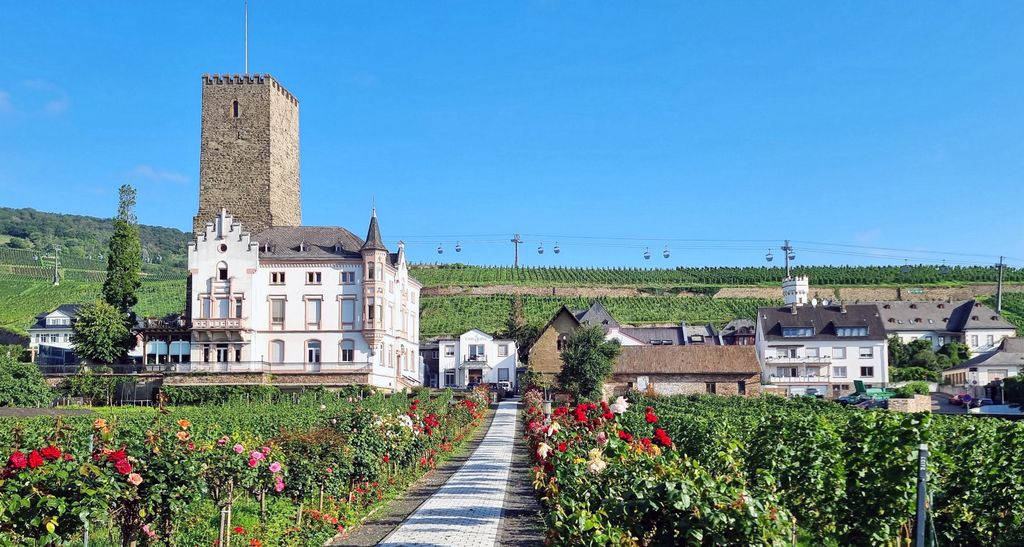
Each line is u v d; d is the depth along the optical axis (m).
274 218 94.81
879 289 173.75
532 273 193.12
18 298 183.75
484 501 30.27
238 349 84.38
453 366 122.88
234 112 94.31
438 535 23.95
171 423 20.48
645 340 140.88
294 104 100.25
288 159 98.69
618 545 14.24
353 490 27.98
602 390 89.19
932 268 187.75
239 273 85.12
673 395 88.81
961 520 19.98
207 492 18.66
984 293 172.50
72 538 15.67
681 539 13.97
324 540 22.91
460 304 165.25
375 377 84.94
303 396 78.44
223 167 93.94
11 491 13.72
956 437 23.41
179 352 86.00
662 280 187.38
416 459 36.75
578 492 16.19
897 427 18.27
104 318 87.31
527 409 60.88
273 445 22.83
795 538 21.09
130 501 16.59
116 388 83.06
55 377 84.25
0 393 75.62
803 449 22.08
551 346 101.00
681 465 15.95
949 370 123.75
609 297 172.12
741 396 87.50
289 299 85.56
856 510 18.89
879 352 120.00
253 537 21.16
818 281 183.12
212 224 85.94
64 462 15.02
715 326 159.12
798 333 121.62
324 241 88.50
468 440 56.53
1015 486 19.44
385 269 86.50
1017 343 120.69
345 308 85.38
